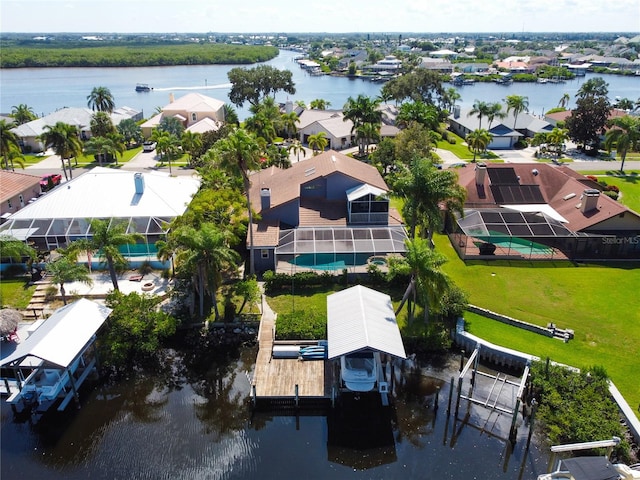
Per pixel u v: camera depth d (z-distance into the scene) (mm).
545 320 41375
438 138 106750
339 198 57750
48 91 199750
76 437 31281
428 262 36156
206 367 37656
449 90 142500
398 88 135750
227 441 31109
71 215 50969
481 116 109750
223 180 54625
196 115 116062
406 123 101375
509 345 38094
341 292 40344
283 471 28969
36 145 99875
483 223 54000
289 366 36875
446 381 36219
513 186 62281
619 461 28688
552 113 123938
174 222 44719
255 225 52094
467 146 107500
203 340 40125
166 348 39562
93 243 40344
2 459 29562
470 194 61062
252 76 138750
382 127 109375
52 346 32438
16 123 112688
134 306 38156
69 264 39781
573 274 49312
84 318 35469
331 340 34281
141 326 37031
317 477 28562
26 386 33094
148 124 112062
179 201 54844
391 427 32281
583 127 97312
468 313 42562
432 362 38156
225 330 40688
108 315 36938
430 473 28875
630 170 86375
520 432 31641
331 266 48156
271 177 66375
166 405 34062
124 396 34844
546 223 54250
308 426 32469
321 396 33719
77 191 54219
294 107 128000
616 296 45062
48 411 33312
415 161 43844
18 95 187750
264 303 44188
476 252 53000
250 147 43656
